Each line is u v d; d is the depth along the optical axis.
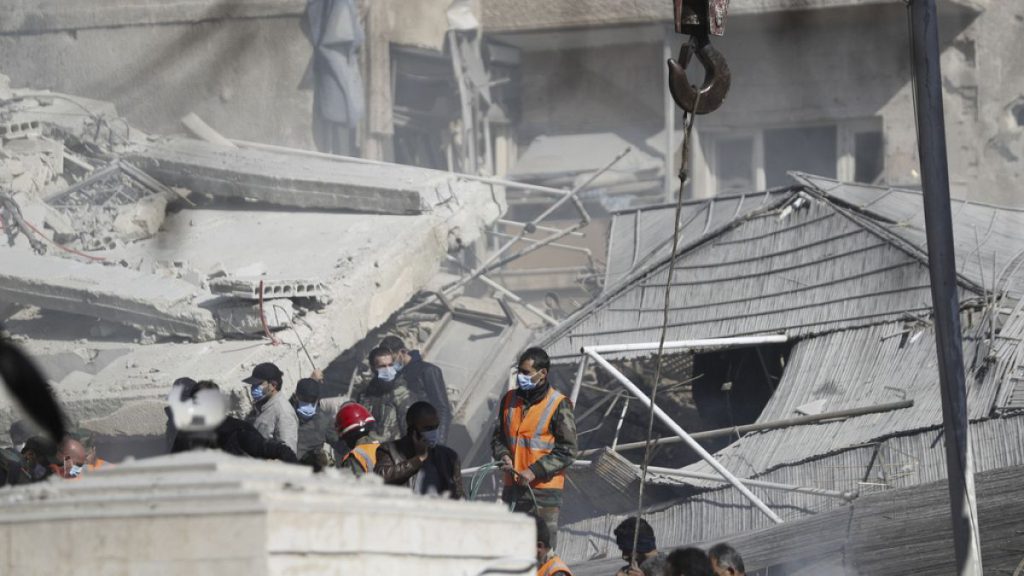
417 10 84.81
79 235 61.84
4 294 53.91
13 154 64.06
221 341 52.00
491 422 53.56
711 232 54.81
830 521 36.66
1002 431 38.06
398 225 61.66
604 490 44.56
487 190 66.81
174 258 60.06
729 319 50.44
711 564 25.23
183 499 12.58
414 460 29.28
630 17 84.81
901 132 83.56
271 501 12.40
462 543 14.38
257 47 83.44
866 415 42.16
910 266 46.94
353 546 12.94
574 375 54.53
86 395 49.22
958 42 82.25
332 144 83.19
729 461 43.41
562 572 27.81
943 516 34.81
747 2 82.50
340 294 54.50
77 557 12.69
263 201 65.50
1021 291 44.16
